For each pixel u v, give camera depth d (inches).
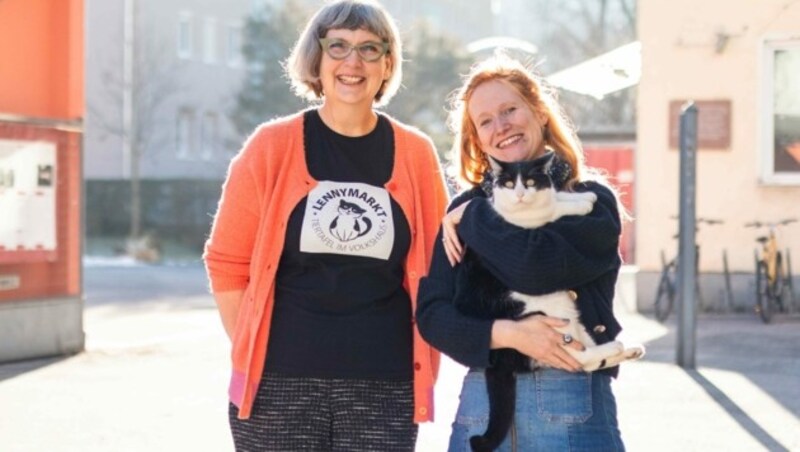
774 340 605.9
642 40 742.5
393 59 207.6
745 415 413.4
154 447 363.9
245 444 198.7
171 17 2385.6
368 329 197.0
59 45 575.8
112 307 879.7
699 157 735.7
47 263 569.9
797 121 728.3
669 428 392.2
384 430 197.2
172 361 553.6
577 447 170.2
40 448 362.9
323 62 202.7
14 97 556.7
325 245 196.9
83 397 453.1
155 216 1893.5
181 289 1082.1
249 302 199.0
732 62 732.7
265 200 199.5
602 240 169.6
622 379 485.7
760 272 690.8
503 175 167.0
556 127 183.2
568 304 169.8
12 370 523.8
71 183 579.2
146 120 2085.4
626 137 1059.3
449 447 179.3
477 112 181.5
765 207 729.6
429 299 178.7
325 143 202.2
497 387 172.1
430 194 205.5
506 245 167.3
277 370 196.2
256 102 1998.0
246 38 2037.4
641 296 748.6
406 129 207.3
